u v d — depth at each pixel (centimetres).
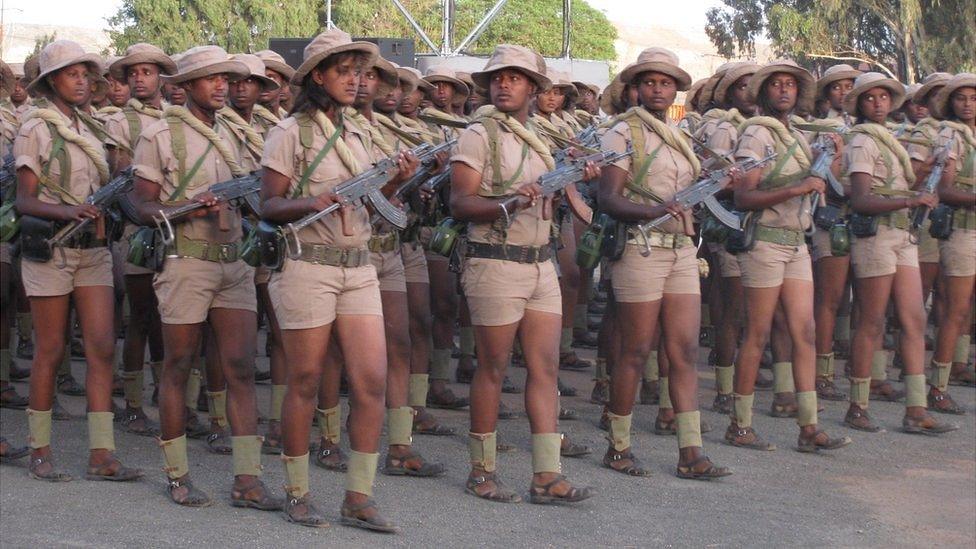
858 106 909
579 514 666
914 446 868
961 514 708
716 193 786
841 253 888
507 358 674
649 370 966
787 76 798
